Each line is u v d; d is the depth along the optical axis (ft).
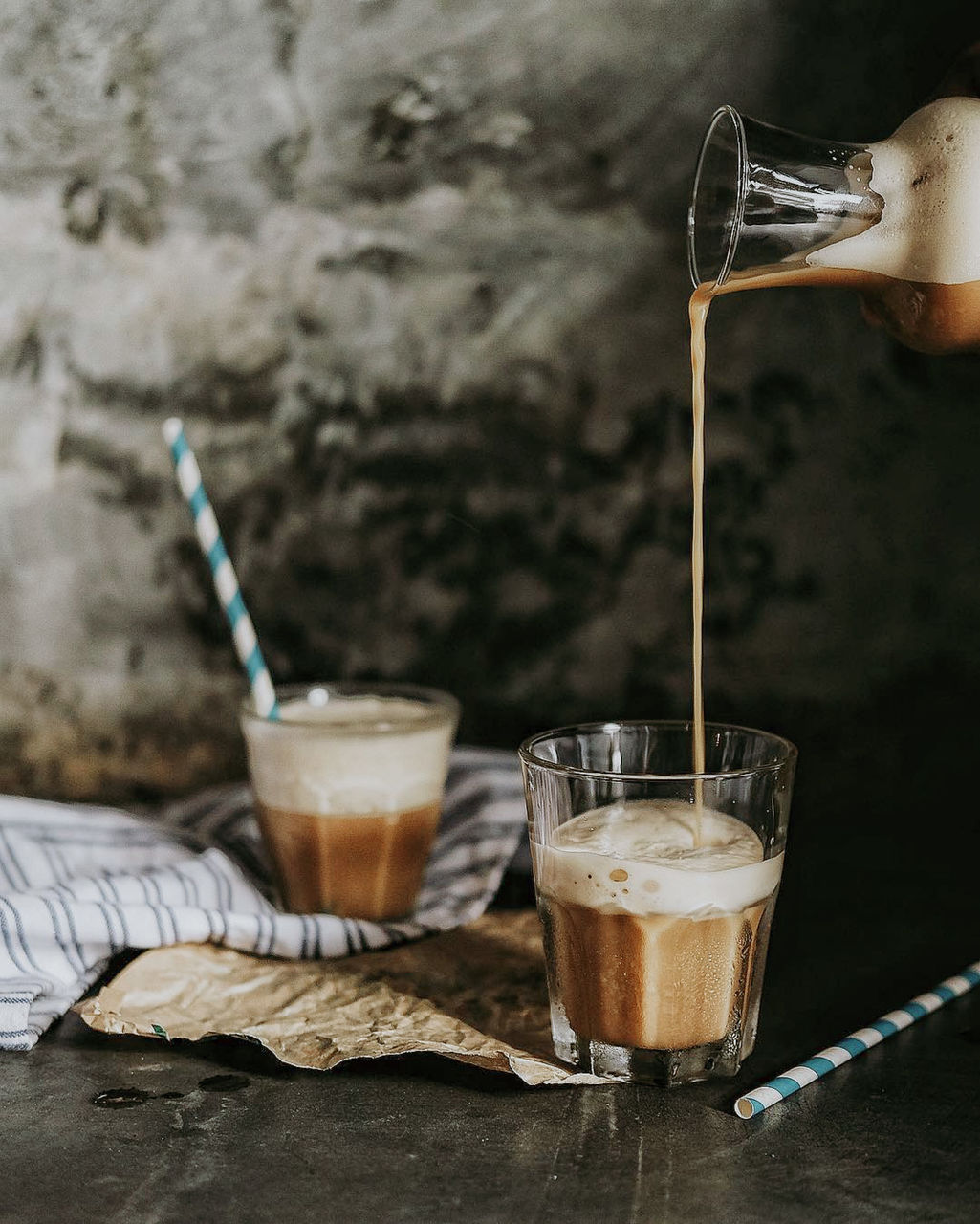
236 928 2.54
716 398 3.05
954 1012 2.45
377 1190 2.09
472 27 2.95
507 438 3.07
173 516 3.09
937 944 2.64
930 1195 2.07
